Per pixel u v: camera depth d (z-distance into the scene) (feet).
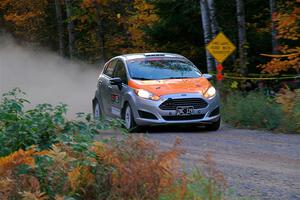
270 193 26.50
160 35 95.66
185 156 35.63
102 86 57.93
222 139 43.73
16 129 21.86
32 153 19.47
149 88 49.57
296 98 49.11
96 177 20.45
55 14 162.20
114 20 138.10
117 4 128.77
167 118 48.83
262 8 94.48
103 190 20.44
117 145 22.06
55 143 21.57
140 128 50.01
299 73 74.28
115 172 20.52
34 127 22.00
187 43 98.89
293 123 47.83
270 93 73.82
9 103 23.27
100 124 22.91
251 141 42.45
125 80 52.42
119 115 52.70
